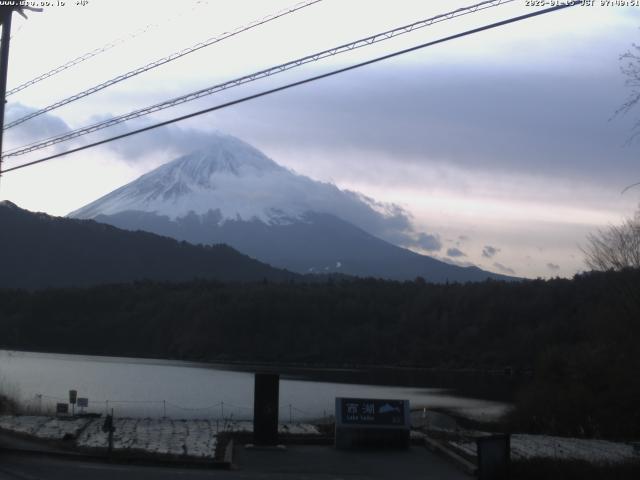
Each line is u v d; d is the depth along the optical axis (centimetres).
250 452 2181
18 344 12231
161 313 12312
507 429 4209
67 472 1712
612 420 3931
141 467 1883
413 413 4875
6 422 2700
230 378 7975
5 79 2361
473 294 10894
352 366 10238
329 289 12438
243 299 11800
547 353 4762
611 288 4603
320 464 2025
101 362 9862
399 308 11500
